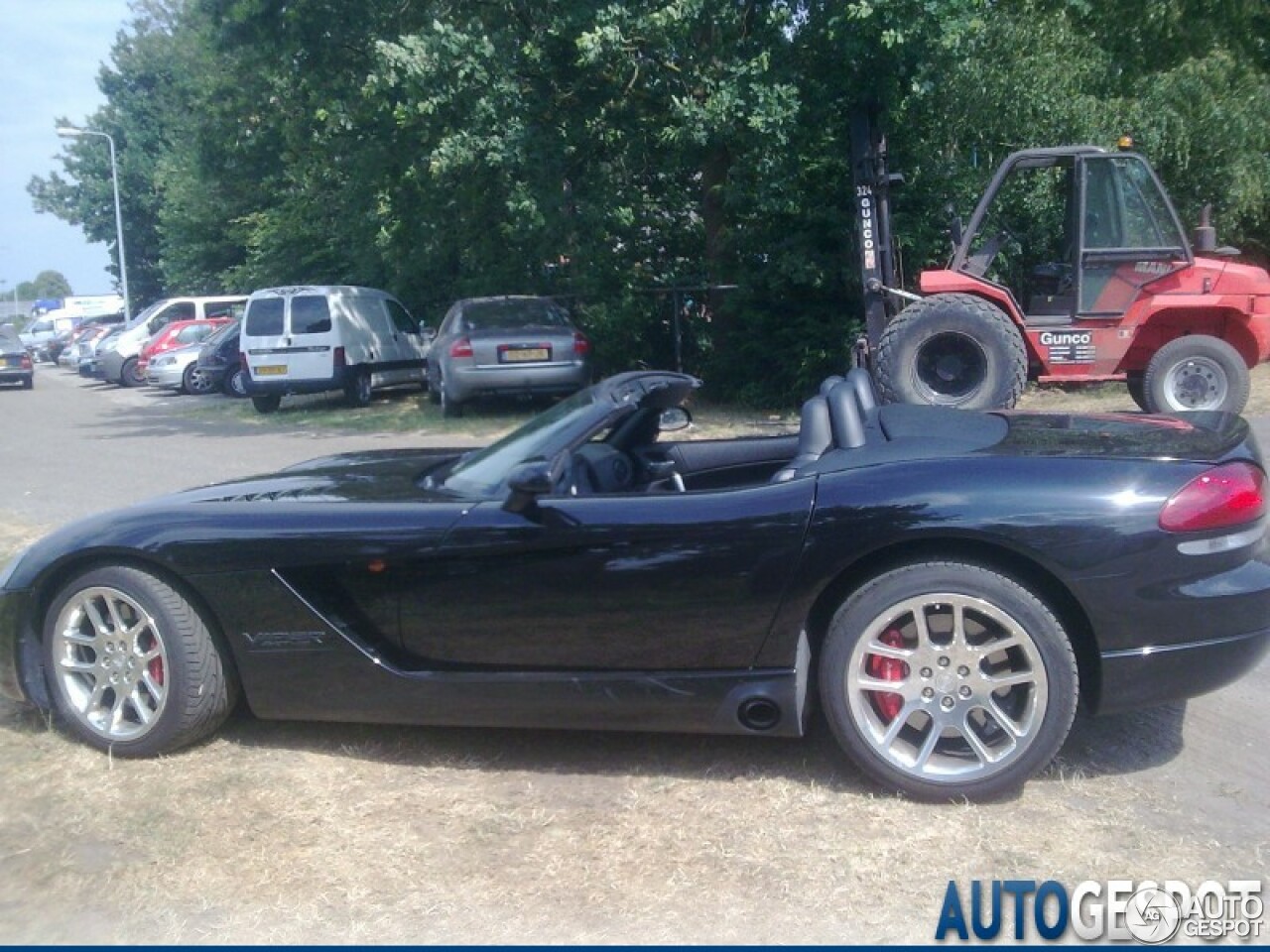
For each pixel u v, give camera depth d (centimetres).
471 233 1836
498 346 1558
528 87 1570
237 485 517
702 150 1542
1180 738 466
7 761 463
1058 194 1448
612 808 414
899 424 454
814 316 1546
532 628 430
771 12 1429
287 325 1886
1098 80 1708
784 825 397
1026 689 402
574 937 339
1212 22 1833
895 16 1311
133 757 462
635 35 1440
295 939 342
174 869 380
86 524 474
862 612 405
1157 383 1180
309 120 1878
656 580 417
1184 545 392
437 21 1552
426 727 491
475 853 386
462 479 475
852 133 1417
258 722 498
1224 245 1759
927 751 407
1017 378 1172
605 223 1658
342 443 1447
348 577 442
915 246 1485
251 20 1734
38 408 2317
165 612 452
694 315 1806
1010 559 402
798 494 411
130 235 5119
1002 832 390
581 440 462
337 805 421
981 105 1516
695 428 1392
